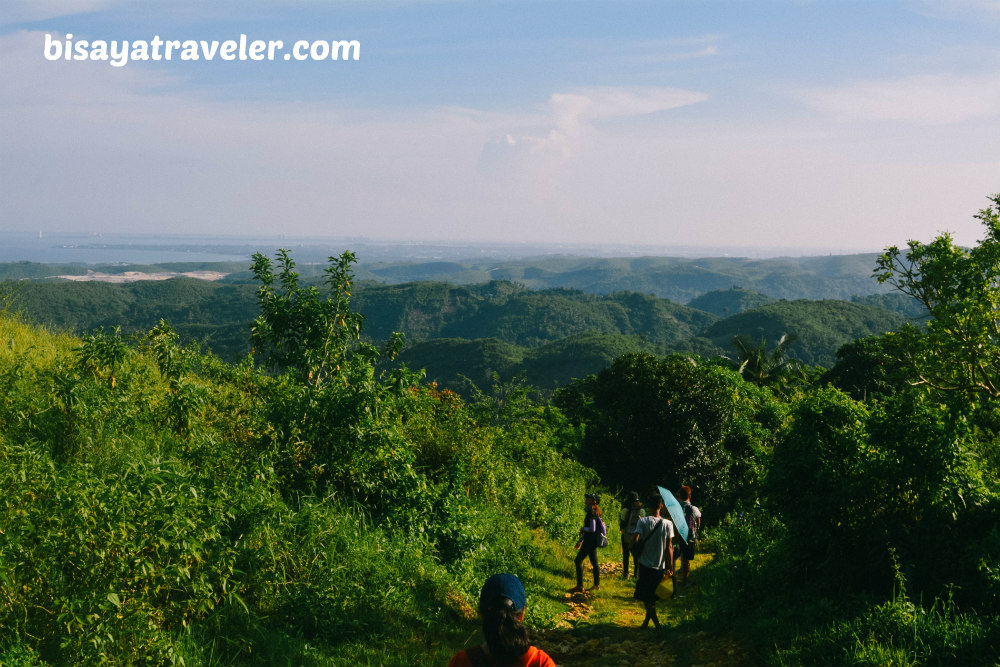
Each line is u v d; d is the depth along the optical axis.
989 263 10.22
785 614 6.88
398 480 9.28
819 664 5.75
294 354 9.99
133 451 7.63
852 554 7.08
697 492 20.98
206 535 5.80
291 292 10.27
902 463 7.01
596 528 10.88
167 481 5.86
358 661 5.89
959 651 5.39
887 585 6.84
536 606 8.78
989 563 6.30
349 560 7.30
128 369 9.60
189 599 5.52
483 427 16.78
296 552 6.96
